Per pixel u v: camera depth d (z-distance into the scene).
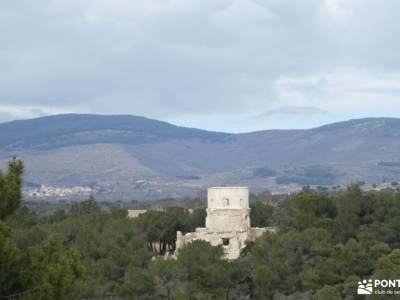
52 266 113.12
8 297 108.81
